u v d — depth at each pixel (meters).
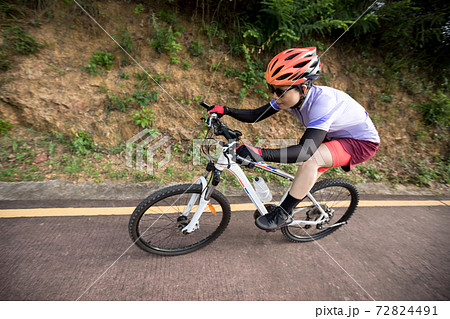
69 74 3.19
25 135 2.96
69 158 2.89
